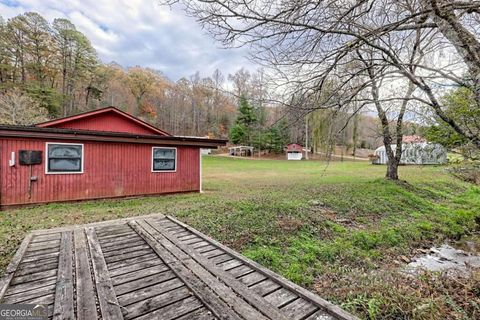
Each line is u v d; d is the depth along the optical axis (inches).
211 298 85.2
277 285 96.9
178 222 179.0
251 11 109.3
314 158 1381.6
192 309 80.4
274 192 351.6
